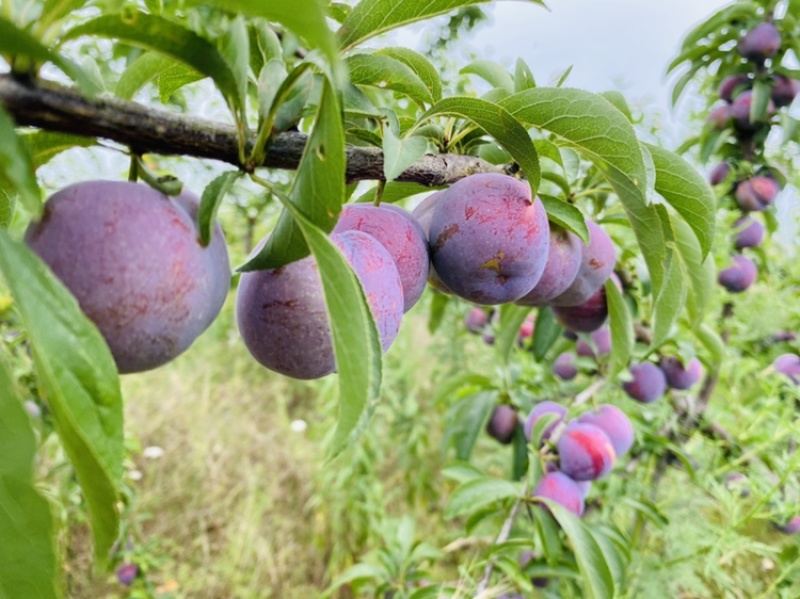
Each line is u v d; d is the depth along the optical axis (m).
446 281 0.24
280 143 0.17
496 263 0.23
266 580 0.85
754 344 0.56
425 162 0.23
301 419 1.24
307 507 0.92
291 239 0.17
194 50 0.15
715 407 0.50
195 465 0.99
